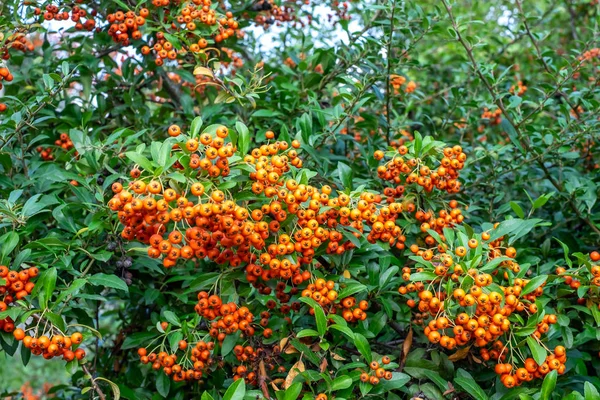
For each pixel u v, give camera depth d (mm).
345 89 820
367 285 628
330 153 838
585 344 690
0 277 539
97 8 841
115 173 633
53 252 597
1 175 683
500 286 556
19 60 834
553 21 1569
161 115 916
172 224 591
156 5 749
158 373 681
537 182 903
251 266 562
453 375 595
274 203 536
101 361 873
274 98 853
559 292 598
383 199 673
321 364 569
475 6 1259
